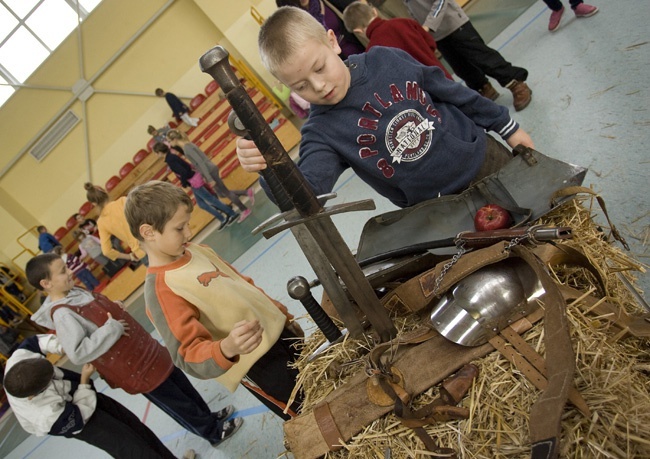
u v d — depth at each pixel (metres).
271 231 0.82
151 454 1.92
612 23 3.06
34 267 1.86
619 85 2.53
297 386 1.16
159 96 6.65
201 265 1.45
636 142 2.13
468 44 2.98
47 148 6.91
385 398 0.92
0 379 5.93
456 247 1.08
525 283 0.92
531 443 0.74
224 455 2.29
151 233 1.33
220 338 1.45
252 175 6.18
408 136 1.28
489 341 0.89
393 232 1.24
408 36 2.43
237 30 6.18
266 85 6.52
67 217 7.20
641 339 0.91
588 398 0.79
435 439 0.87
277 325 1.50
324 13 3.62
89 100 6.78
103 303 2.01
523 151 1.23
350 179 4.04
